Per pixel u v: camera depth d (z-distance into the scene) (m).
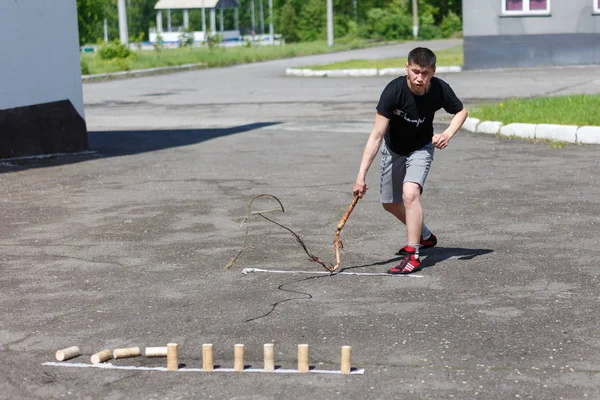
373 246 7.87
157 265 7.44
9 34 13.98
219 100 25.69
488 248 7.62
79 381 4.85
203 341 5.46
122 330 5.75
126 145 15.95
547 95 21.50
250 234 8.47
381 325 5.66
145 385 4.75
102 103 26.70
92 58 53.34
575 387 4.56
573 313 5.78
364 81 30.75
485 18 31.55
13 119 14.12
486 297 6.20
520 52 31.44
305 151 14.21
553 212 8.97
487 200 9.70
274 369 4.94
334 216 9.19
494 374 4.77
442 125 17.19
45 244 8.35
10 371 5.04
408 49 60.19
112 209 9.95
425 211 9.24
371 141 6.77
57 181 12.03
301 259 7.49
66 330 5.79
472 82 26.48
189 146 15.45
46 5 14.53
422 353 5.13
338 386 4.67
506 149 13.52
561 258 7.20
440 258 7.34
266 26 121.31
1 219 9.59
